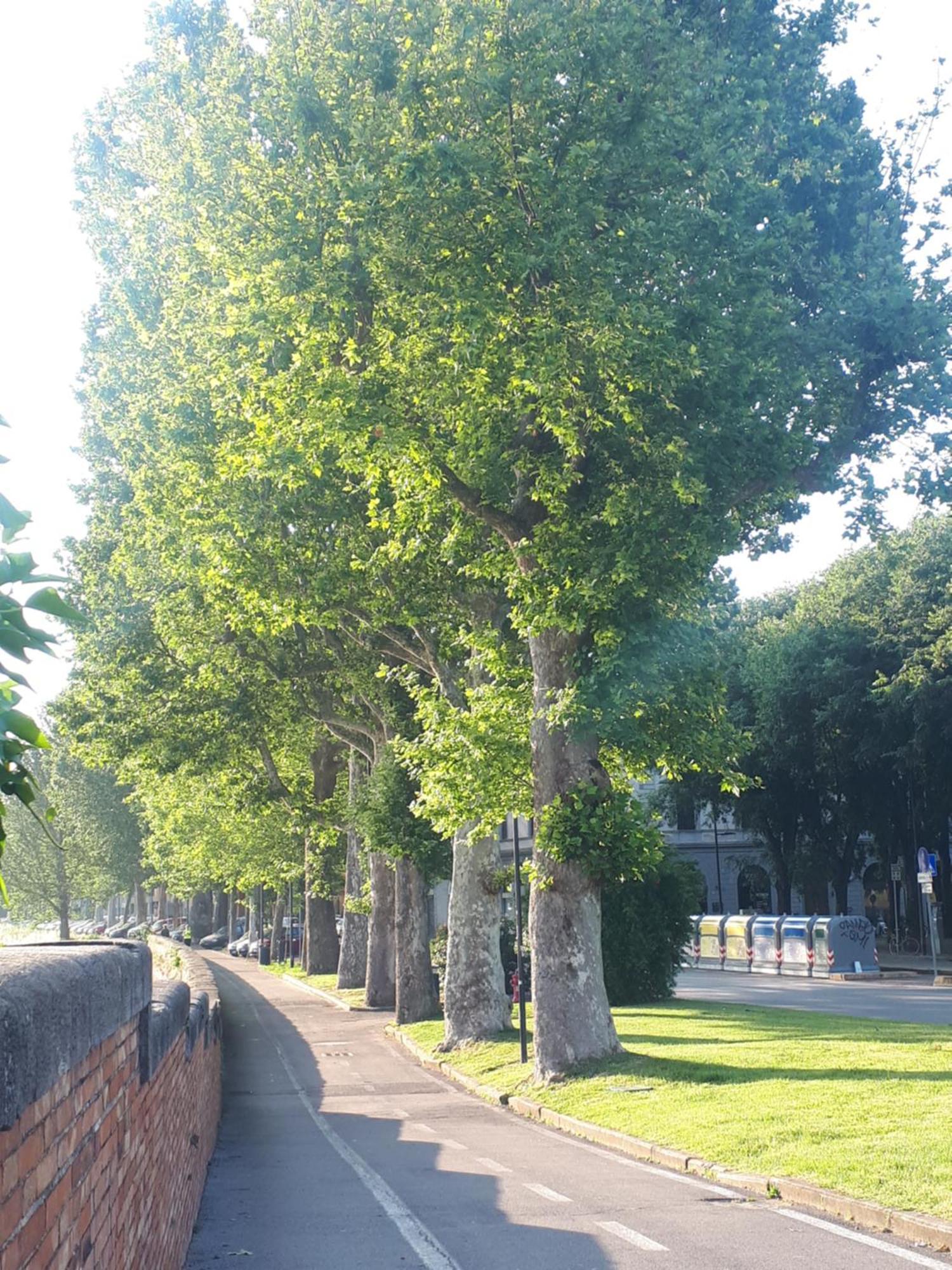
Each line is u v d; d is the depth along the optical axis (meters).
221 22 30.09
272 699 34.78
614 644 17.36
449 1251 9.08
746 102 17.78
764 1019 24.47
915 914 54.78
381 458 18.25
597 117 17.12
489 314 16.48
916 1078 14.70
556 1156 13.66
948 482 18.81
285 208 18.58
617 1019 26.39
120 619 32.28
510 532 19.47
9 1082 2.29
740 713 54.62
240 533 24.06
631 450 17.83
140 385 29.27
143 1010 5.33
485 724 19.73
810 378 17.77
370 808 32.03
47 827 2.29
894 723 47.72
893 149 19.05
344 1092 21.06
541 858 19.12
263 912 85.38
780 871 59.59
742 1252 8.55
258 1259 8.96
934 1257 8.23
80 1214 3.56
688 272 17.59
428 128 17.81
